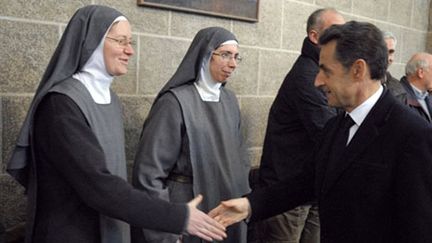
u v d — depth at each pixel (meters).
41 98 1.50
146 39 2.56
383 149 1.33
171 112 1.98
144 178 1.88
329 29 1.42
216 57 2.08
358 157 1.38
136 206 1.45
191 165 1.99
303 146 2.35
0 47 2.03
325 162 1.51
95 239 1.57
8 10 2.04
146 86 2.60
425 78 3.32
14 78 2.09
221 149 2.10
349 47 1.35
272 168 2.44
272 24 3.32
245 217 1.78
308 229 2.67
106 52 1.61
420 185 1.26
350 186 1.39
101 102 1.64
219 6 2.89
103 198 1.43
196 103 2.06
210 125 2.08
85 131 1.48
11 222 2.13
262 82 3.31
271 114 2.51
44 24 2.15
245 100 3.20
